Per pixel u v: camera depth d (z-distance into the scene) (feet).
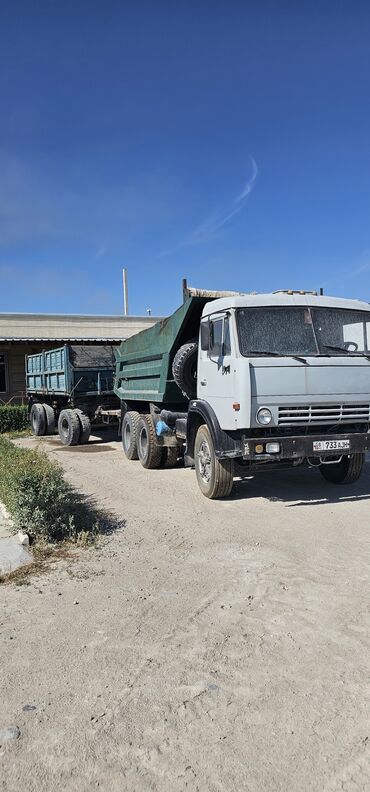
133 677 10.62
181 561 16.96
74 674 10.77
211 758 8.42
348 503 23.44
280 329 22.09
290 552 17.53
